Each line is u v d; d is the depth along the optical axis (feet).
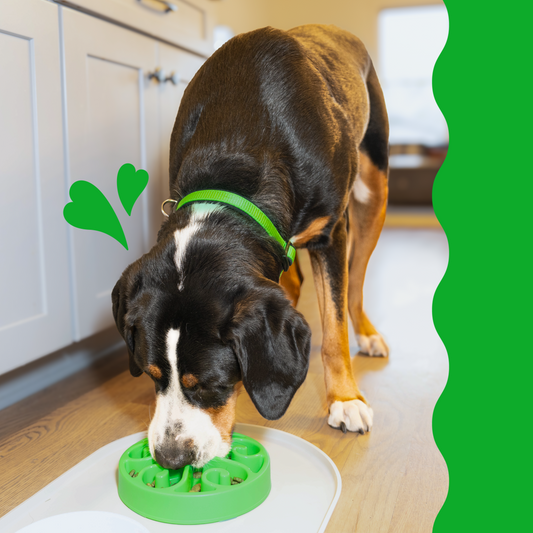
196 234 3.79
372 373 6.12
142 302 3.60
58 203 5.36
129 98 6.25
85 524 3.24
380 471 4.21
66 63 5.31
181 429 3.54
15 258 4.95
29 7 4.87
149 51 6.48
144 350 3.55
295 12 24.08
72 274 5.60
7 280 4.88
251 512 3.67
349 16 23.80
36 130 5.05
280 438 4.58
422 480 4.09
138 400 5.56
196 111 4.64
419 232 17.11
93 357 6.71
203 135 4.39
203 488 3.66
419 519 3.63
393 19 23.91
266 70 4.52
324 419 5.07
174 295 3.53
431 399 5.47
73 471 4.09
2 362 4.88
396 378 5.99
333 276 5.01
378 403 5.38
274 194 4.25
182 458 3.51
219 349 3.50
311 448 4.35
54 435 4.84
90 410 5.33
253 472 3.86
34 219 5.12
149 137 6.62
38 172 5.10
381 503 3.80
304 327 3.61
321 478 4.09
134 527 3.16
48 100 5.15
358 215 6.54
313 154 4.50
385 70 24.44
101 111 5.83
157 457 3.54
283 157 4.37
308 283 10.17
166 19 6.75
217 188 4.16
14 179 4.88
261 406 3.45
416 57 24.04
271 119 4.38
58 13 5.21
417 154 24.03
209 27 7.80
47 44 5.09
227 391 3.72
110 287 6.15
